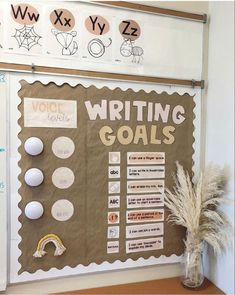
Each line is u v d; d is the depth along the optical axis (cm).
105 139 112
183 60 121
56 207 108
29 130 104
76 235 110
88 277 113
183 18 120
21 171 104
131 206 116
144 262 118
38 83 105
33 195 105
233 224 107
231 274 108
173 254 122
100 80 111
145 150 117
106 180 113
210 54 122
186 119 122
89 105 110
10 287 104
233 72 107
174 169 121
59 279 110
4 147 101
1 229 101
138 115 116
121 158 114
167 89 119
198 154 124
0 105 100
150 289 114
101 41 111
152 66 117
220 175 112
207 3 124
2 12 100
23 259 105
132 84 115
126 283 117
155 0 117
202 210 115
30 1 103
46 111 106
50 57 105
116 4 112
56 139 107
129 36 114
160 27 118
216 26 118
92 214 112
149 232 118
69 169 109
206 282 119
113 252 115
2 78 101
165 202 119
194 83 122
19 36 102
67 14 107
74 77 108
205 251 124
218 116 116
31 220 105
